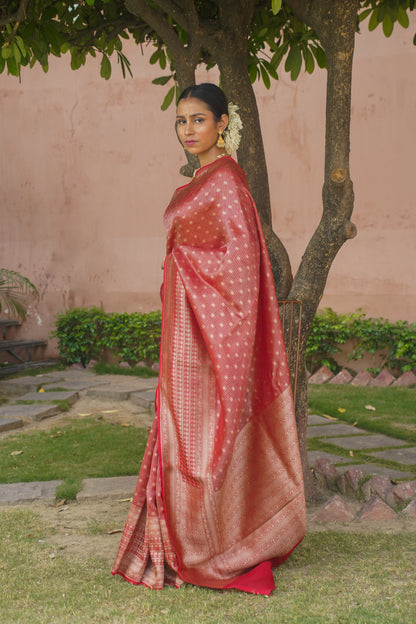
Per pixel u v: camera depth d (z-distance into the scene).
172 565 2.65
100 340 8.68
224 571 2.64
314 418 5.86
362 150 7.84
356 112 7.85
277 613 2.33
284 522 2.73
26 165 9.23
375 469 4.15
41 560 2.86
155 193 8.74
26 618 2.30
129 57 8.77
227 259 2.62
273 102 8.20
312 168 8.06
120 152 8.88
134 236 8.84
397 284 7.73
